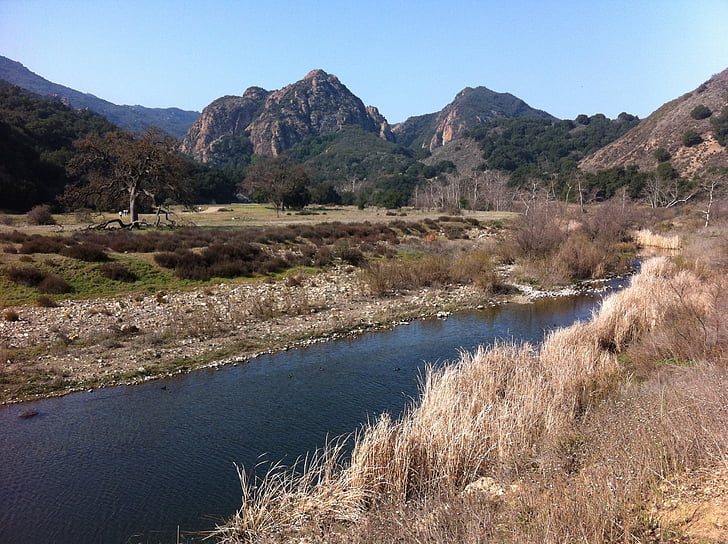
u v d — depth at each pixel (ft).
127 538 23.18
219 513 24.91
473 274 93.71
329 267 100.22
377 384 42.70
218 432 33.96
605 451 20.67
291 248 111.45
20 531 23.84
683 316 46.03
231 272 88.43
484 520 17.40
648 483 18.12
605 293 83.97
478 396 30.60
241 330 60.85
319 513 22.07
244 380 44.50
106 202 148.77
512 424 25.90
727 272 69.46
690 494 16.88
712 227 149.38
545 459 22.06
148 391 42.27
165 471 29.04
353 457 24.73
